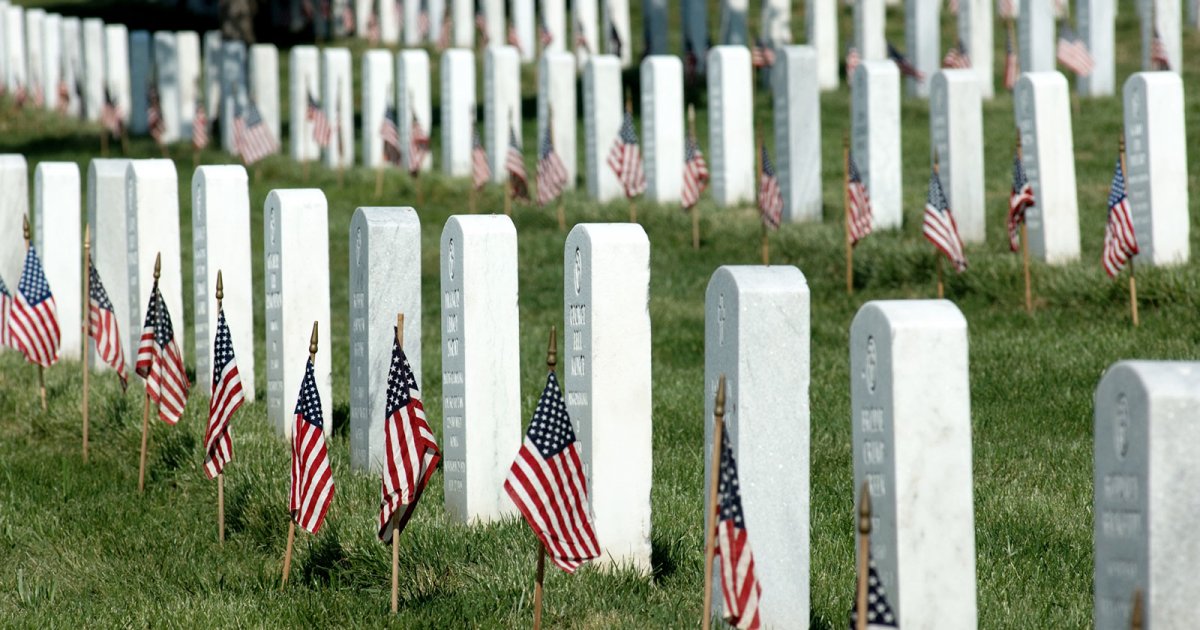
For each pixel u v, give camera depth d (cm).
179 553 1216
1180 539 692
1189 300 1875
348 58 3522
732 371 910
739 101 2781
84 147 3916
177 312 1727
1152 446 689
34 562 1216
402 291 1340
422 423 1008
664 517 1164
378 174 3111
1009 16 4084
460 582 1055
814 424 1509
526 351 1919
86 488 1387
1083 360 1695
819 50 4053
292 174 3409
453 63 3325
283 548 1201
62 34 4478
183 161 3688
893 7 5184
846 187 2147
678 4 5816
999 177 2898
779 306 898
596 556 932
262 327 2177
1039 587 1042
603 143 2934
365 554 1108
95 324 1514
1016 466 1337
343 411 1597
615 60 2934
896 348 798
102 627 1023
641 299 1061
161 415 1391
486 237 1173
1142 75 2027
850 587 1020
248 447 1402
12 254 1900
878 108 2467
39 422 1574
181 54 4075
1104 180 2791
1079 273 2009
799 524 912
